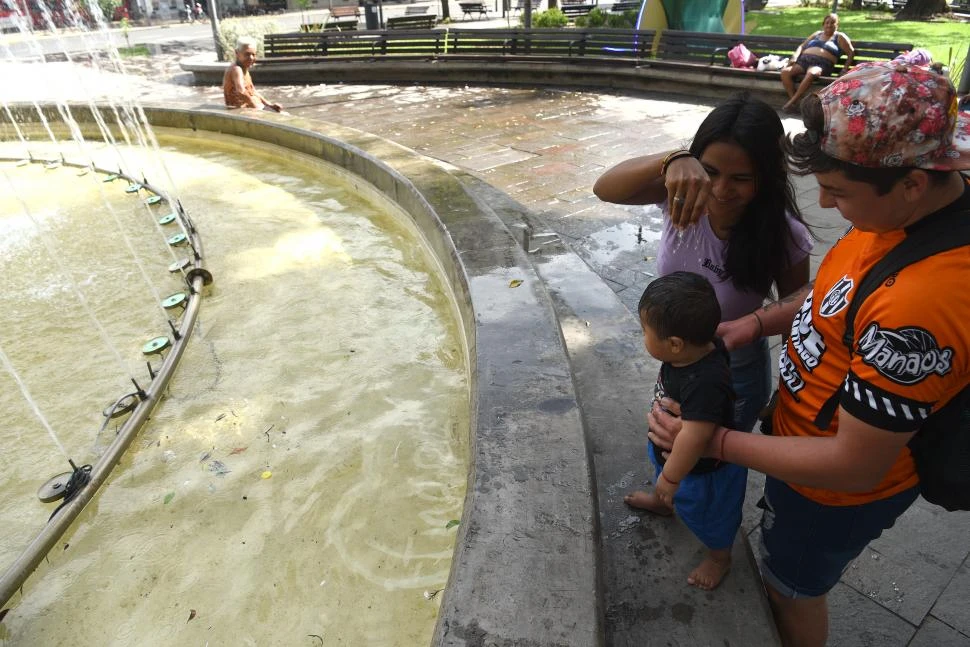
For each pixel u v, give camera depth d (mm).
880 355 1192
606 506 2328
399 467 3160
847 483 1315
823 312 1431
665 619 1912
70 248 5945
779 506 1674
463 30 13047
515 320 3143
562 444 2316
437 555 2680
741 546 2119
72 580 2684
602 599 1792
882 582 2389
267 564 2693
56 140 10383
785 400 1609
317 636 2385
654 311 1635
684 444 1607
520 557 1876
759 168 1794
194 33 26000
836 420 1454
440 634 1669
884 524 1532
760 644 1835
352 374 3895
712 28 12844
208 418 3586
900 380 1176
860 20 19312
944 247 1157
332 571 2639
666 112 9867
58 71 16750
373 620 2430
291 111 11297
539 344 2930
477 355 2873
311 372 3941
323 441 3363
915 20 18891
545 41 12438
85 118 10352
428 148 8516
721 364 1677
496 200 5348
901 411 1188
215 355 4164
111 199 7238
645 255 5113
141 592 2613
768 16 20781
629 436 2670
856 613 2291
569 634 1652
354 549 2732
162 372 3891
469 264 3820
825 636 1890
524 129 9266
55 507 3076
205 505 3010
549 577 1812
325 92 12953
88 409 3738
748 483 2859
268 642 2377
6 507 3086
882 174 1147
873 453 1244
